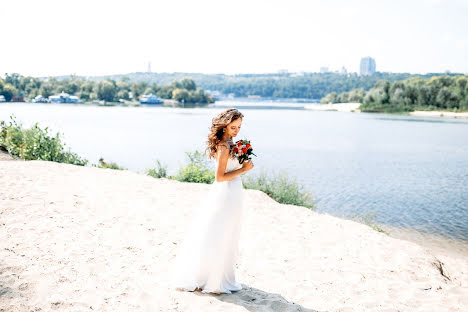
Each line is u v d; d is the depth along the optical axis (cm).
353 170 2608
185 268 452
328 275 545
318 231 771
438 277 576
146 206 822
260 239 688
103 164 1523
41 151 1423
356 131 6312
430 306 472
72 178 1015
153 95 19550
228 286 457
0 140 1456
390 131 6462
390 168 2770
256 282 499
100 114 9262
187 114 10256
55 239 570
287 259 596
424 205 1661
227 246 442
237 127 429
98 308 391
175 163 2584
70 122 6344
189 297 428
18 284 422
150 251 565
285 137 4994
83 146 3422
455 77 15625
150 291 436
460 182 2261
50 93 18900
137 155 2941
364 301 470
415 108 13200
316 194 1827
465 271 705
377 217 1451
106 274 471
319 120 9400
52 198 782
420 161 3181
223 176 428
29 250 518
